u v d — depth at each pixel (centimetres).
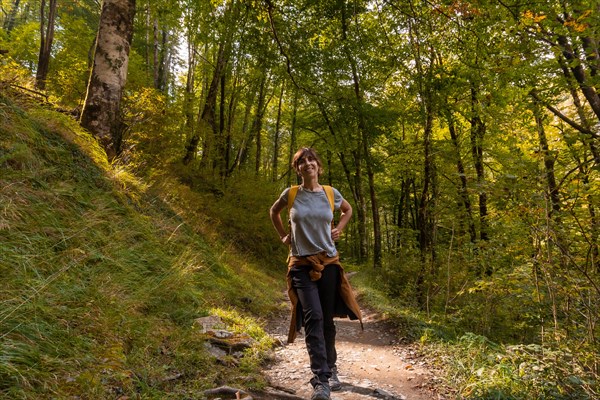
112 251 421
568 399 297
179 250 595
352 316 294
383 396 310
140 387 250
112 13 637
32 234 344
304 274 290
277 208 303
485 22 559
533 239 424
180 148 1123
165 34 1844
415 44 816
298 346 447
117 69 641
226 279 677
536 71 748
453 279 661
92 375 223
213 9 1039
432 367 388
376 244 1512
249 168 2284
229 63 1452
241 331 427
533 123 911
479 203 834
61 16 1564
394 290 966
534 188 407
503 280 457
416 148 1064
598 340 349
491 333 536
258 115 1838
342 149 1516
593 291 372
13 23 2270
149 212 647
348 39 1053
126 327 308
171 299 428
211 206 1175
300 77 978
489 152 1138
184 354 315
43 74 1405
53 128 528
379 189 2509
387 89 1445
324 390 264
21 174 398
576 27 590
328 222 294
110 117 636
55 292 294
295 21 949
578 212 432
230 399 270
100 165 571
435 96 819
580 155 612
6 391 189
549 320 432
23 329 234
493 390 303
